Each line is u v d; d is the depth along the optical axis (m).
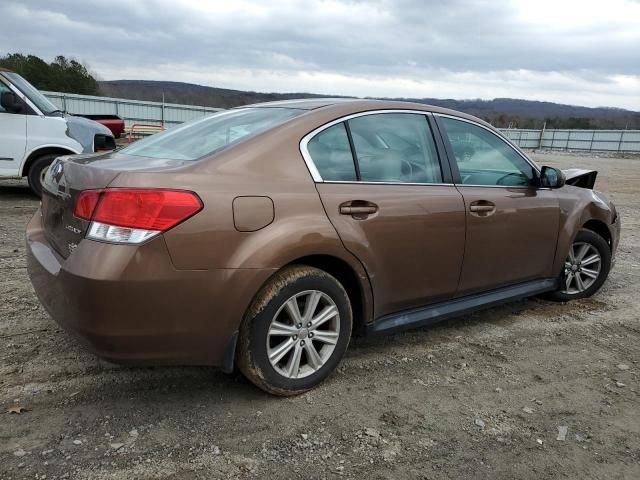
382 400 3.05
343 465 2.48
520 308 4.71
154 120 36.25
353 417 2.86
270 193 2.77
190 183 2.57
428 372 3.42
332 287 3.02
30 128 8.31
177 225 2.49
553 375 3.48
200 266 2.55
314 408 2.92
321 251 2.90
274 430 2.70
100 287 2.39
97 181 2.56
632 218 10.23
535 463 2.57
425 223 3.37
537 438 2.77
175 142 3.26
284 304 2.84
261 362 2.83
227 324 2.68
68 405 2.81
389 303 3.34
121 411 2.79
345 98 3.59
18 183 10.73
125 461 2.40
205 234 2.55
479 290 3.89
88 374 3.13
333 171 3.09
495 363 3.60
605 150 45.94
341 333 3.12
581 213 4.58
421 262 3.41
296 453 2.54
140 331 2.49
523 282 4.25
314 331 3.02
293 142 2.99
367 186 3.19
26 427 2.60
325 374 3.11
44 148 8.44
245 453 2.52
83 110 33.66
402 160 3.45
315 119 3.13
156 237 2.45
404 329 3.46
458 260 3.62
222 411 2.84
